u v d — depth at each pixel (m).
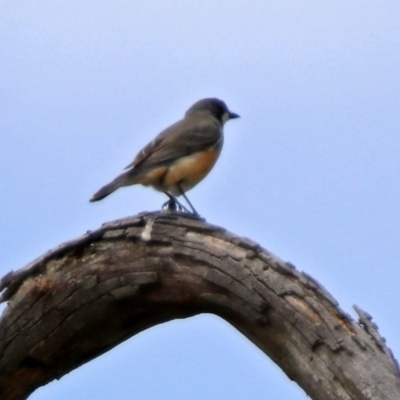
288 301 11.49
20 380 13.05
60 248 12.70
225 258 11.93
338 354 11.13
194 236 12.27
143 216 12.64
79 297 12.59
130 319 12.97
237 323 12.22
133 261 12.44
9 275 12.84
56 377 13.23
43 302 12.69
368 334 11.29
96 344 13.08
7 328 12.76
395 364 11.12
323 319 11.32
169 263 12.29
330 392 11.12
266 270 11.76
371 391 10.84
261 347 12.01
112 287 12.51
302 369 11.38
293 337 11.44
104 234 12.60
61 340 12.82
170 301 12.58
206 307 12.45
